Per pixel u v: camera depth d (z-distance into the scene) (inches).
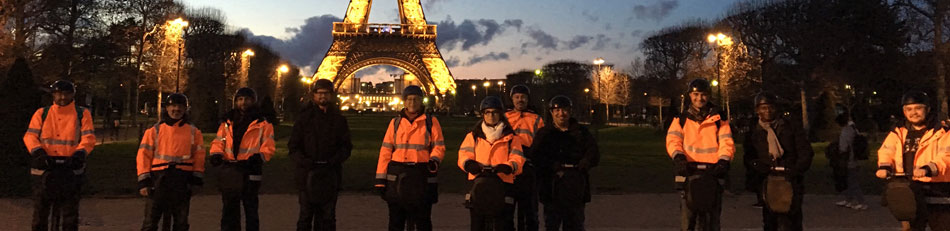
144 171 267.7
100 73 1934.1
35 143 262.4
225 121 291.9
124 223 349.1
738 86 1593.3
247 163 286.4
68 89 271.4
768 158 264.1
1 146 442.3
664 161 865.5
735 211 410.6
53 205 276.1
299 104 2999.5
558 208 281.1
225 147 288.4
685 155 258.1
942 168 237.3
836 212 406.9
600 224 366.9
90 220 357.4
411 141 262.5
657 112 3447.3
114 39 1819.6
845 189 427.2
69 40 1647.4
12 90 452.8
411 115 268.8
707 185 247.3
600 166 782.5
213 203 430.6
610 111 4050.2
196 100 1497.3
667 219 384.8
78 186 272.4
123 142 1119.6
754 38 1775.3
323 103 281.1
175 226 277.9
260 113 294.7
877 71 1637.6
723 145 251.0
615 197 486.6
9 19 1267.2
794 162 259.0
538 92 3223.4
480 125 260.5
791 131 262.5
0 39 1187.3
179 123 276.8
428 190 263.7
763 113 270.7
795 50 1708.9
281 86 3326.8
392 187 257.6
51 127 269.1
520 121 304.5
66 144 269.7
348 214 396.2
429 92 3489.2
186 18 2269.9
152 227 269.3
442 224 363.9
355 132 1806.1
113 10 1793.8
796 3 1727.4
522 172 271.0
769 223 276.4
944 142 239.5
